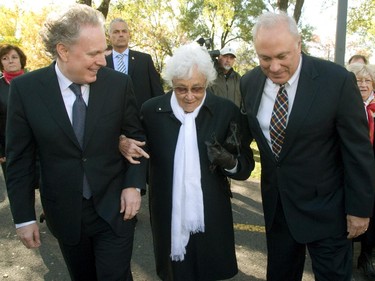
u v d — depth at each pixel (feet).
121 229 6.86
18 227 6.60
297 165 6.82
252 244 12.46
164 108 7.22
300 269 8.04
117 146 6.84
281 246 7.65
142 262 11.25
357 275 10.44
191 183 7.12
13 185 6.55
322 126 6.51
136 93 14.74
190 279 7.54
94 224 6.81
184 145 7.10
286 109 6.72
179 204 7.16
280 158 6.91
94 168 6.48
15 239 12.97
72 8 5.87
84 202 6.63
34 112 6.23
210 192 7.23
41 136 6.28
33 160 6.76
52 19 5.86
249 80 7.38
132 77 14.65
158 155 7.32
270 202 7.41
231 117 7.35
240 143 7.16
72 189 6.44
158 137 7.30
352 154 6.48
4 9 58.13
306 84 6.51
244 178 7.37
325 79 6.46
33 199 6.82
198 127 7.14
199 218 7.22
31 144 6.62
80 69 5.89
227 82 18.93
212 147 6.72
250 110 7.11
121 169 7.00
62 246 7.11
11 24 58.95
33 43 54.85
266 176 7.38
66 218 6.60
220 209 7.39
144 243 12.44
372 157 6.62
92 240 7.17
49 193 6.59
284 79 6.42
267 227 7.63
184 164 7.11
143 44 85.66
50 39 5.86
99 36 5.84
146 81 14.89
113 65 14.69
